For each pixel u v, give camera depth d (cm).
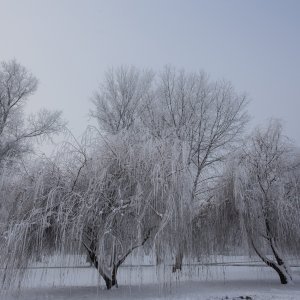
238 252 1364
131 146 1126
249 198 1249
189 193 1097
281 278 1304
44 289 1112
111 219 1012
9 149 1939
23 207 1043
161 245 1018
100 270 1075
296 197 1274
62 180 1078
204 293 1079
